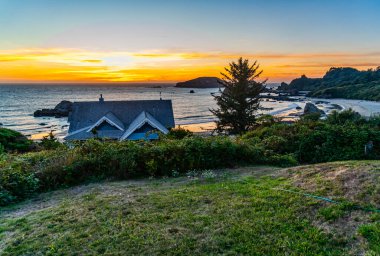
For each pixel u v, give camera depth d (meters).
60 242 4.67
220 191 6.73
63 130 51.00
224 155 9.73
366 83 148.25
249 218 5.17
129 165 8.73
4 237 4.99
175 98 130.62
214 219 5.21
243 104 31.92
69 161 8.65
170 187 7.48
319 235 4.43
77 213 5.80
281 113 72.56
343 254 3.95
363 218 4.73
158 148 9.30
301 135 12.29
